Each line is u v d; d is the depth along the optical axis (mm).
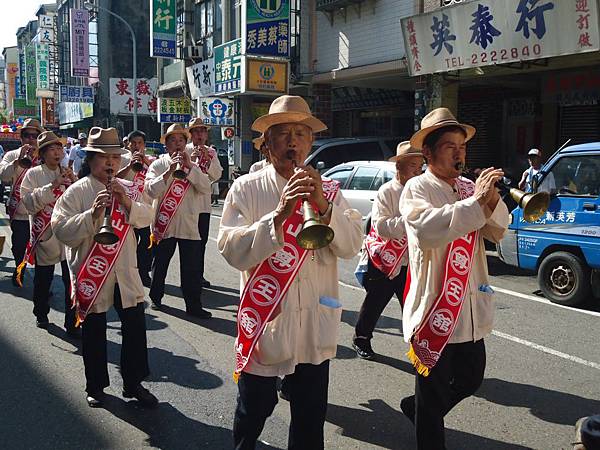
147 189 6109
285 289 2678
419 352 3002
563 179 6863
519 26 9602
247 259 2609
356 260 9406
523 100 14117
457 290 2963
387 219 4535
